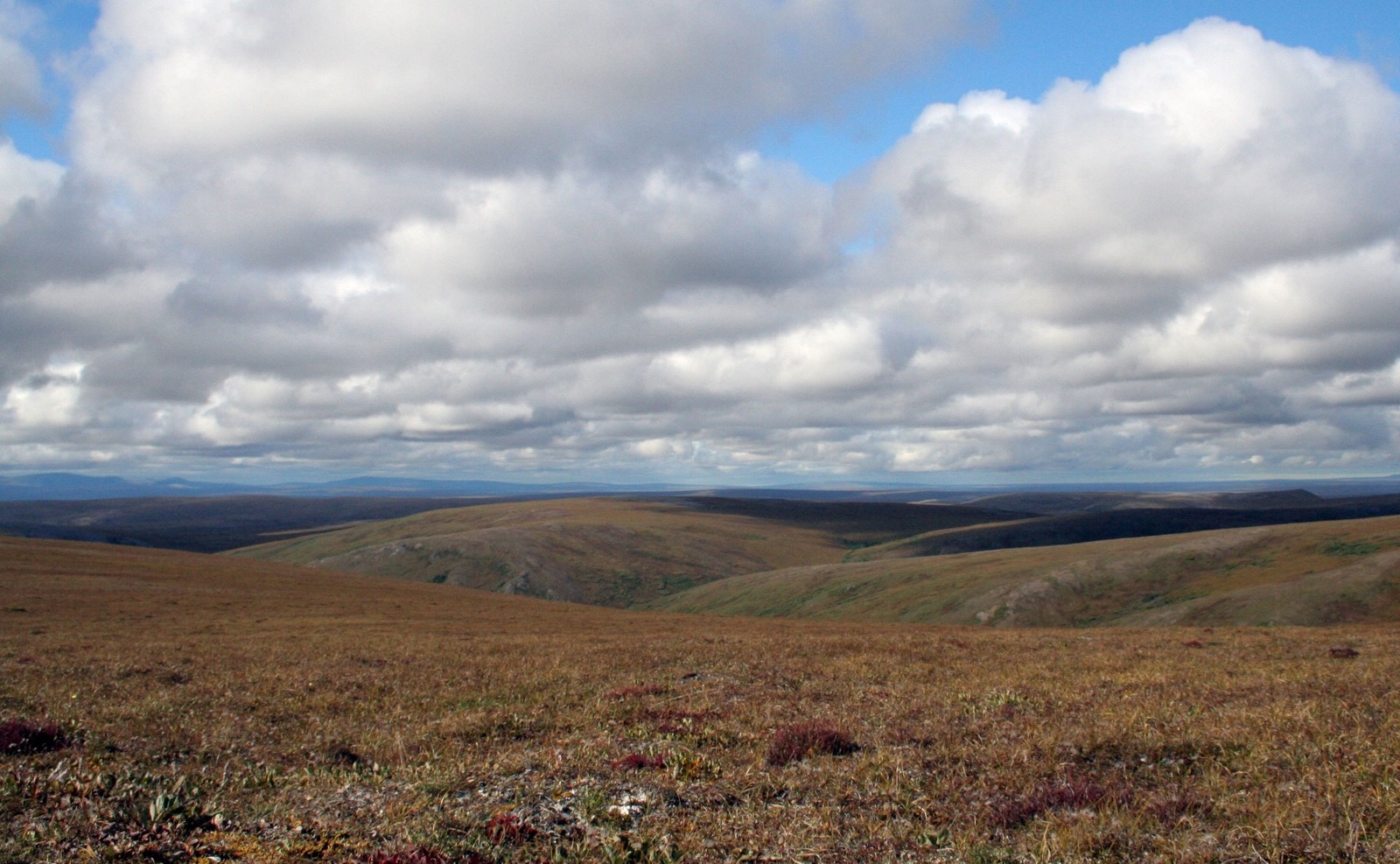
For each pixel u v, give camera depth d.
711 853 9.64
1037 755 13.48
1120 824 10.09
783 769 13.46
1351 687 19.08
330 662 31.72
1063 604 126.75
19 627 45.91
